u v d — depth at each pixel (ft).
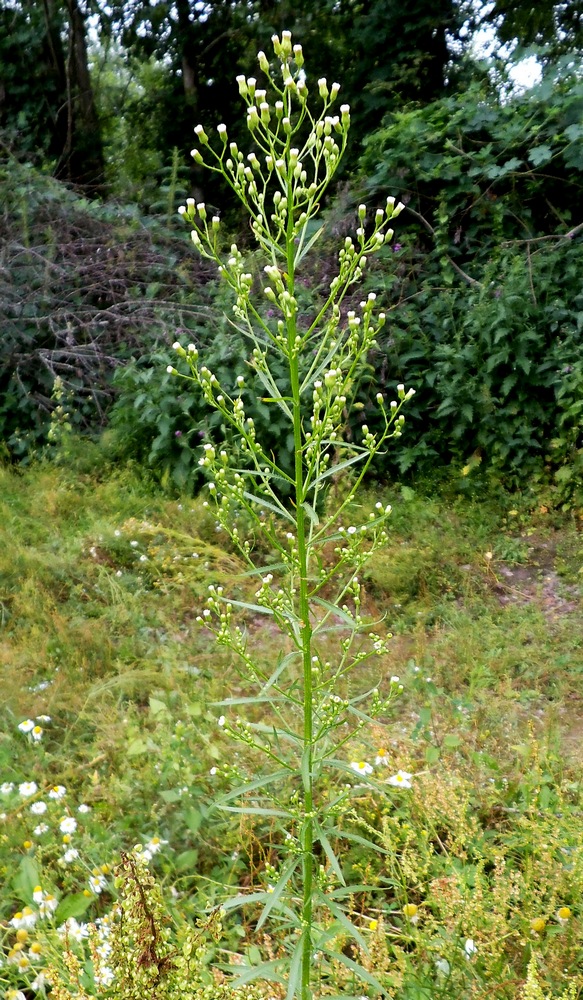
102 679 11.63
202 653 12.96
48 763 9.57
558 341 19.40
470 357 19.69
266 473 5.61
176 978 4.87
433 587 15.51
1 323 22.47
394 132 22.88
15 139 31.01
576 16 36.76
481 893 6.63
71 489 18.71
